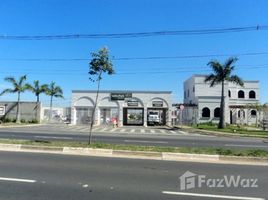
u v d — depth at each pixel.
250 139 31.88
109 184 9.61
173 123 59.91
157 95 60.19
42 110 60.97
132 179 10.32
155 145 20.70
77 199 8.05
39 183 9.58
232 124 64.31
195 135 35.34
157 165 13.02
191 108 66.12
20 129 37.12
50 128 41.88
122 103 60.28
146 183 9.81
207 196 8.50
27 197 8.14
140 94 60.31
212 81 48.62
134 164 13.13
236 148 20.47
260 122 58.31
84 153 16.28
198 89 68.31
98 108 60.41
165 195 8.52
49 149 17.03
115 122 52.78
